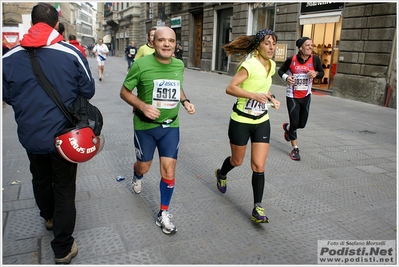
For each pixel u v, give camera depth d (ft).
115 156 15.89
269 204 11.60
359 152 18.02
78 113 7.82
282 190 12.76
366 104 34.40
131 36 147.43
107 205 11.13
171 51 9.05
